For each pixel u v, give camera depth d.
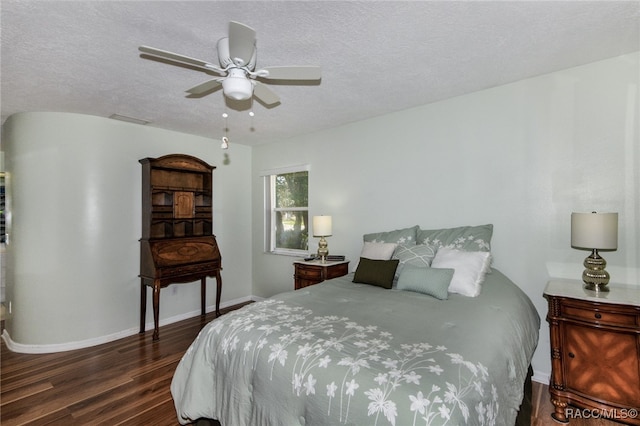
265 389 1.41
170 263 3.60
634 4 1.66
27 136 3.24
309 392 1.25
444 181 3.06
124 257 3.62
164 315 3.98
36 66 2.28
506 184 2.72
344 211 3.84
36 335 3.19
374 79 2.57
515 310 1.98
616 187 2.27
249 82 1.84
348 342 1.44
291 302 2.11
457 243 2.71
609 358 1.91
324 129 4.02
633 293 2.04
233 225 4.77
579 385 2.00
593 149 2.36
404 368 1.20
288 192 4.69
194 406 1.69
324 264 3.48
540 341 2.53
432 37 1.96
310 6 1.64
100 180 3.46
